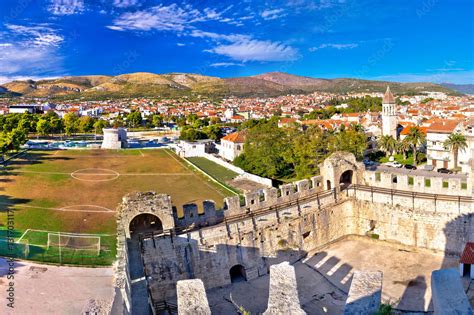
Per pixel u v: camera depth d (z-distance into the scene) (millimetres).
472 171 45750
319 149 93750
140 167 103188
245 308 37188
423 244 48500
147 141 160750
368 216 52188
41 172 88562
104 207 64562
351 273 43938
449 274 18172
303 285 41844
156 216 38094
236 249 42031
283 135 103125
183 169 103625
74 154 115000
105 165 102875
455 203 46094
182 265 38594
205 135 163750
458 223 46125
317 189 52562
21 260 37281
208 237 40125
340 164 52000
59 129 159375
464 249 41906
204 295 16156
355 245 51156
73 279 33562
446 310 16359
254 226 43344
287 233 46250
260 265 43594
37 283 32531
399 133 140750
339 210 52312
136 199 37094
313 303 38531
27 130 149250
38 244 41906
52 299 29828
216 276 40688
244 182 90812
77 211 61250
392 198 50031
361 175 54469
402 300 38094
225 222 41469
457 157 104812
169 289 37875
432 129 112750
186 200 75062
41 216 57344
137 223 41188
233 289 40875
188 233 38938
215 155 137000
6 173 85625
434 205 47375
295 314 15805
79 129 171375
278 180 96000
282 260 45625
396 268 44688
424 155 122812
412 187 50656
